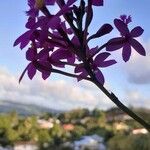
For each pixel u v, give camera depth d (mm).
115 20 240
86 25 222
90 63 240
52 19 212
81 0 220
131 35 238
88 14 221
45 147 7688
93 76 227
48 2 218
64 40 228
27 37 216
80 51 227
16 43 216
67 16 221
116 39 239
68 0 215
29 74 227
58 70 230
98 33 224
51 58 230
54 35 228
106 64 242
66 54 231
